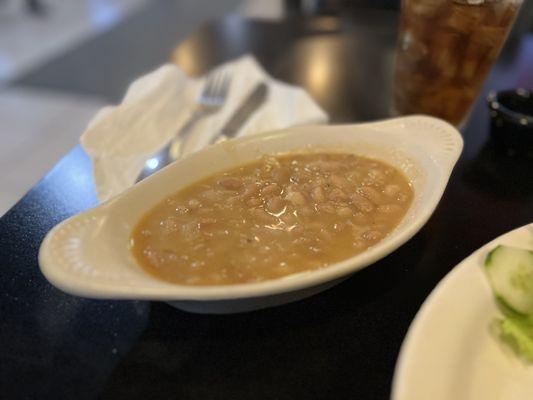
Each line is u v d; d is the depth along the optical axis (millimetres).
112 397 170
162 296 155
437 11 280
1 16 1245
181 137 321
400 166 250
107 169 284
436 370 151
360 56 458
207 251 203
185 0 1325
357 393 171
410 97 326
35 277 218
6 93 860
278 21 545
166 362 182
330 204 232
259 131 316
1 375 177
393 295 210
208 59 456
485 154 313
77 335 192
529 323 174
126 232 201
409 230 186
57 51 1034
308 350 186
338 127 270
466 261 189
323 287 199
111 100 835
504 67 433
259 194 237
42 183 282
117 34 1116
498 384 164
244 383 175
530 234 204
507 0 271
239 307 191
